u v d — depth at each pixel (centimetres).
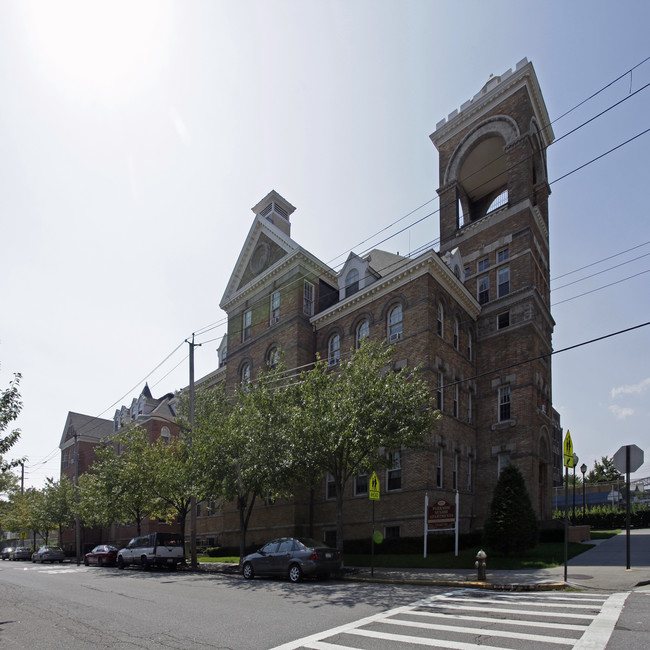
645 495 4103
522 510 1916
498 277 3041
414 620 924
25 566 3450
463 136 3500
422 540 2181
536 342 2845
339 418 1839
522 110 3184
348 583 1560
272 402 2227
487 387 2883
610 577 1340
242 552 2275
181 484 2594
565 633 779
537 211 3109
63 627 996
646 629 781
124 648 802
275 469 2027
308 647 758
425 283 2561
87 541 5303
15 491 5488
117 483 3141
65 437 6419
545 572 1502
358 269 3002
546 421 2939
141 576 2117
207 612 1095
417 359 2492
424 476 2297
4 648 826
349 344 2875
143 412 4869
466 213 3659
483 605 1056
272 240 3406
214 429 2359
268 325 3275
